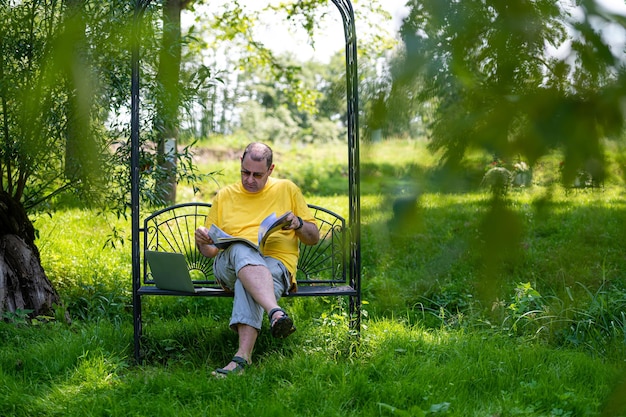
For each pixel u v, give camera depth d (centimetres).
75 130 398
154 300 516
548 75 67
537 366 364
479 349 389
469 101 70
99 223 751
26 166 474
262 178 399
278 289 385
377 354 385
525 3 67
